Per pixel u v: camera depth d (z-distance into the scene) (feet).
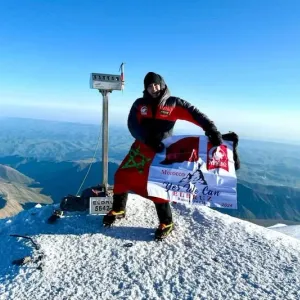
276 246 10.84
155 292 8.52
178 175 10.71
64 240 11.02
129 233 11.45
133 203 13.80
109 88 12.32
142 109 10.36
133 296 8.37
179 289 8.61
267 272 9.38
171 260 9.93
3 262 10.22
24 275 9.25
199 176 10.62
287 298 8.23
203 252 10.38
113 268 9.53
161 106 10.14
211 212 13.23
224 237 11.28
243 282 8.91
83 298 8.29
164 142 10.77
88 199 13.06
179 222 12.40
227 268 9.56
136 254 10.19
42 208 13.66
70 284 8.82
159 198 10.69
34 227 12.14
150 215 12.92
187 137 10.85
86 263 9.77
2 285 8.90
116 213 11.78
